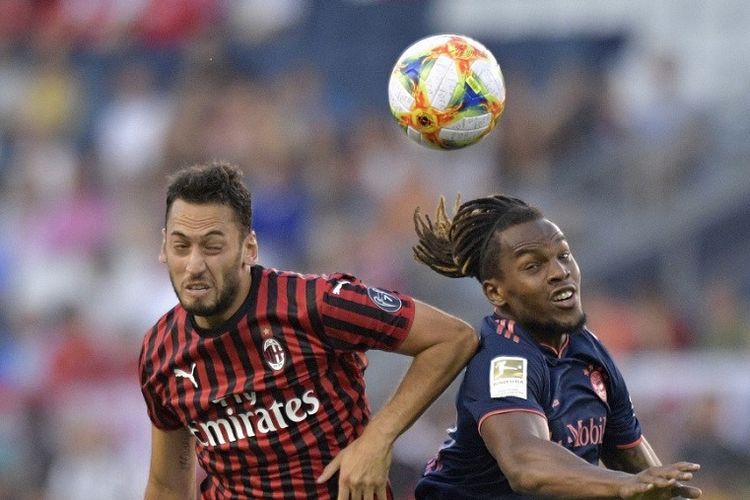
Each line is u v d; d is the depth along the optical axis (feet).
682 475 46.29
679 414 120.88
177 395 56.49
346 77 186.70
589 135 164.96
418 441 117.29
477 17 183.52
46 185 186.60
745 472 116.57
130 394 145.79
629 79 171.94
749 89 164.86
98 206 179.63
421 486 58.18
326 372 55.11
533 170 163.32
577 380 55.72
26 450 146.72
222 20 197.88
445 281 145.38
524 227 54.54
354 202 168.04
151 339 57.06
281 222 166.61
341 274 55.77
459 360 55.21
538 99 170.91
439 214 60.08
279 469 55.77
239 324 54.49
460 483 56.85
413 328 54.90
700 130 158.10
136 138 188.03
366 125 178.40
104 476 141.08
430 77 58.85
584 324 55.06
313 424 55.31
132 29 201.05
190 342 55.57
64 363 156.04
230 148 180.04
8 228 181.27
